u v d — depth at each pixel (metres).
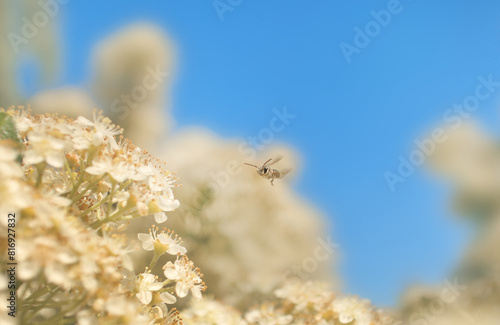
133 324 0.22
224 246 0.34
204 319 0.27
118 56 0.41
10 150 0.22
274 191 0.42
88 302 0.22
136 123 0.41
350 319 0.27
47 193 0.23
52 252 0.22
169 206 0.24
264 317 0.27
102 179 0.23
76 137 0.23
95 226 0.23
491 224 0.37
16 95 0.33
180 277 0.24
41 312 0.23
